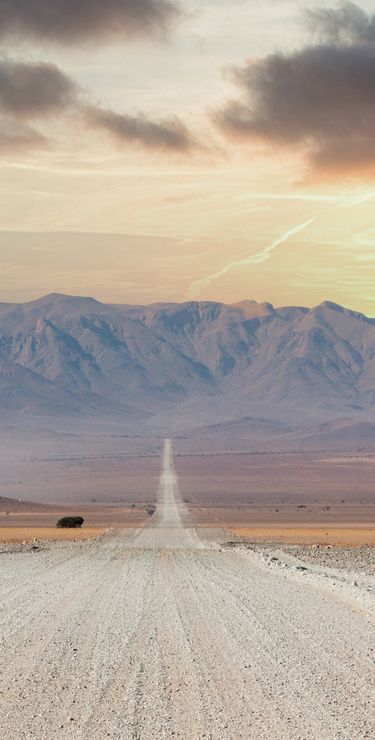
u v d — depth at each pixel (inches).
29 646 970.7
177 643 987.9
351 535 4062.5
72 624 1138.0
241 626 1114.1
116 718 655.1
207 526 5703.7
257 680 784.9
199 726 632.4
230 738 601.3
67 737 604.7
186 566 2181.3
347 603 1365.7
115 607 1316.4
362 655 905.5
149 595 1488.7
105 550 2864.2
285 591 1550.2
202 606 1328.7
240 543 3348.9
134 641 1003.3
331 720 646.5
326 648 948.0
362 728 624.7
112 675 811.4
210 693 735.1
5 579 1811.0
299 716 658.2
